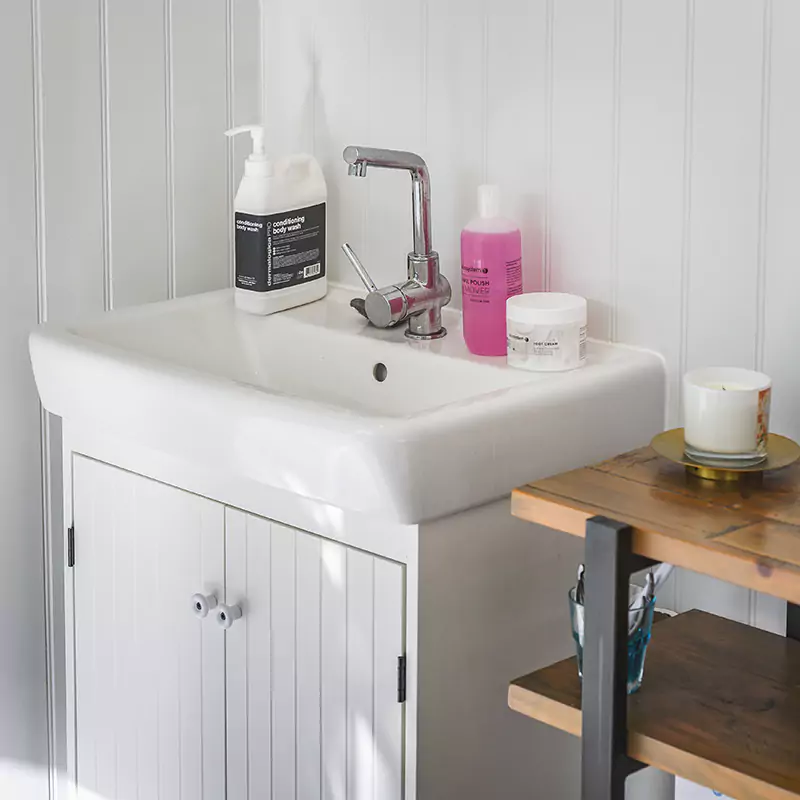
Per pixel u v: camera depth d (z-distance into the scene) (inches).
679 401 58.2
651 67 56.6
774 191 53.4
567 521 43.7
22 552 70.3
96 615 64.6
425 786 51.6
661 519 42.4
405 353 61.3
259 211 66.3
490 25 62.4
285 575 54.3
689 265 56.9
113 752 65.4
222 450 53.1
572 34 59.1
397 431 47.1
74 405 60.2
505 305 59.5
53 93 66.4
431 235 64.8
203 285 74.8
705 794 53.6
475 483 49.9
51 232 67.7
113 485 61.9
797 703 46.0
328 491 49.4
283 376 66.8
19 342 67.8
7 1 63.9
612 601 41.9
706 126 55.2
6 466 68.8
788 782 40.7
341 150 71.1
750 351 55.4
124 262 70.9
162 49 70.0
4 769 72.1
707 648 50.5
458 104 64.7
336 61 70.1
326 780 54.4
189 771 61.2
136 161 70.2
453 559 50.8
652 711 45.4
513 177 63.1
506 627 53.8
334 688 53.3
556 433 53.0
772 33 52.2
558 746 58.1
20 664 71.5
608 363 57.2
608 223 59.6
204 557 57.9
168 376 54.9
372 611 51.1
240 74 73.5
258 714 56.9
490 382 57.8
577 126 59.8
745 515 42.8
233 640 57.4
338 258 73.4
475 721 53.3
